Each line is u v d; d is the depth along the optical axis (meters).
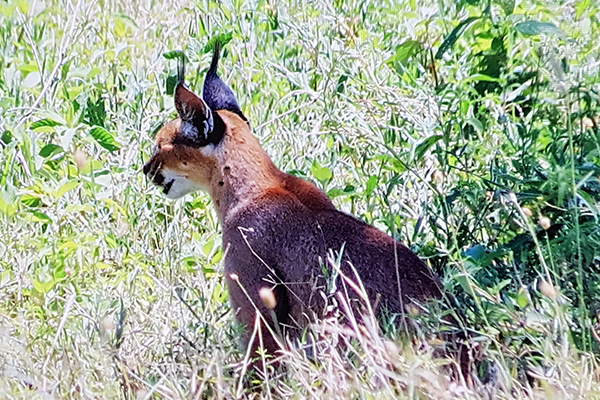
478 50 13.63
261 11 16.75
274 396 8.68
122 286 10.91
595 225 9.76
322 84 14.45
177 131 10.46
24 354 8.90
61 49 13.88
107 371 8.84
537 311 9.27
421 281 9.32
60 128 12.69
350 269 9.34
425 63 13.81
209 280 11.04
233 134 10.27
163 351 9.55
